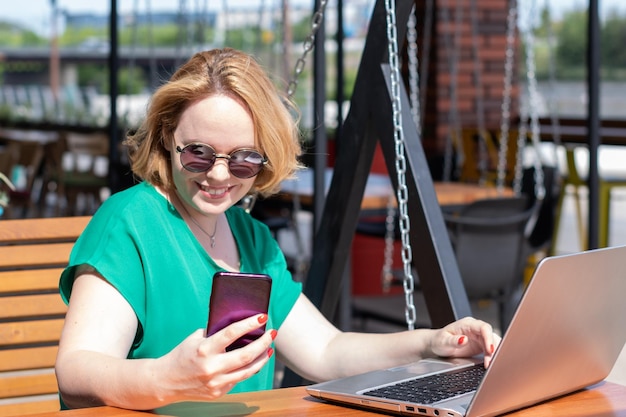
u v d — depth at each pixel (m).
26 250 2.72
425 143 8.94
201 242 2.25
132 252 2.10
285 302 2.42
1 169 8.07
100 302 2.05
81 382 1.90
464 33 8.84
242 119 2.10
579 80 10.66
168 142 2.16
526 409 1.97
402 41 2.94
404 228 2.85
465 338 2.24
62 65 17.02
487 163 7.74
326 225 3.11
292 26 11.24
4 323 2.70
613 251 1.98
